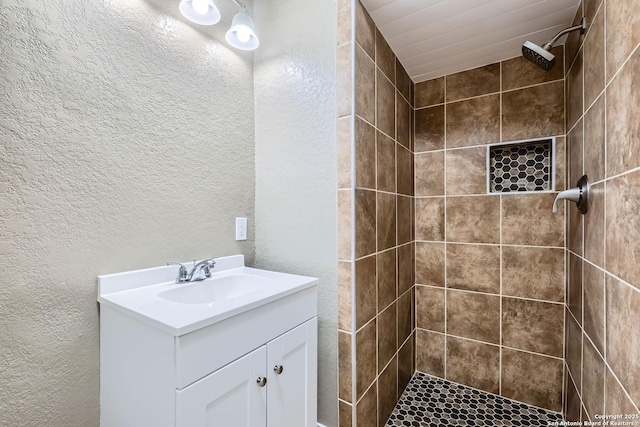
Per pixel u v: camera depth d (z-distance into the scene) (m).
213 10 1.17
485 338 1.74
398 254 1.68
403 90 1.77
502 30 1.44
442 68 1.79
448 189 1.85
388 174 1.55
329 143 1.28
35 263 0.83
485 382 1.74
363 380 1.29
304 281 1.15
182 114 1.21
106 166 0.97
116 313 0.88
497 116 1.71
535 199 1.61
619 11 0.83
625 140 0.79
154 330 0.75
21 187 0.80
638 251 0.72
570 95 1.41
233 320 0.82
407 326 1.81
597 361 1.00
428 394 1.72
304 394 1.11
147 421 0.78
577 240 1.27
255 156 1.54
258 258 1.54
